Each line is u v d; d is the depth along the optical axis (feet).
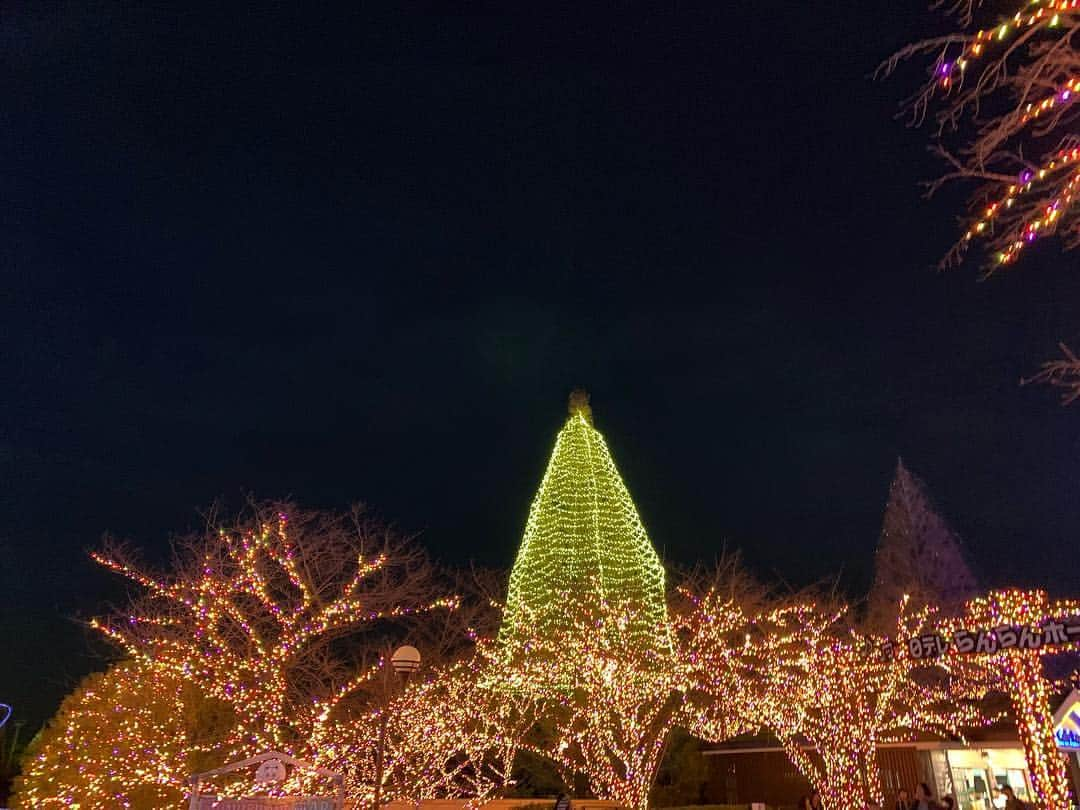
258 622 48.93
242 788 39.58
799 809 63.21
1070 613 26.66
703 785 73.10
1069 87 11.04
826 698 46.85
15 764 71.20
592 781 61.57
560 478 68.39
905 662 34.73
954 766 63.77
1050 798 26.91
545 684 59.06
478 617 67.92
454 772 60.34
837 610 63.72
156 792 47.06
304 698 49.96
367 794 50.37
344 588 47.98
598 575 62.75
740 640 59.77
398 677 50.78
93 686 52.95
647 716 58.90
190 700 48.62
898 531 101.96
